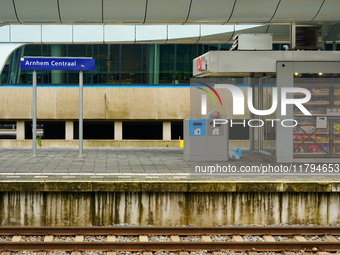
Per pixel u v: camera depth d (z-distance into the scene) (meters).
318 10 12.29
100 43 19.66
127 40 19.19
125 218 9.77
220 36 16.95
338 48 20.84
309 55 12.83
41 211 9.67
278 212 9.96
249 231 8.86
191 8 12.02
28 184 9.49
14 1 11.62
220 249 7.98
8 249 7.74
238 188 9.69
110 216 9.75
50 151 16.62
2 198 9.60
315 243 8.07
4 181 9.47
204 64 13.20
